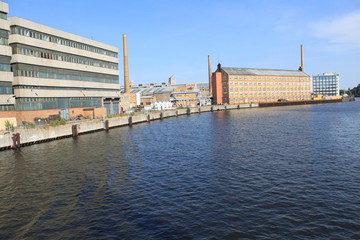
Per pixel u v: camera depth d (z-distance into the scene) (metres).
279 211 18.08
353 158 31.12
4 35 58.53
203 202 19.95
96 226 17.03
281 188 22.19
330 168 27.44
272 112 119.38
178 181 24.92
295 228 15.92
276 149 37.31
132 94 140.75
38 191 23.67
